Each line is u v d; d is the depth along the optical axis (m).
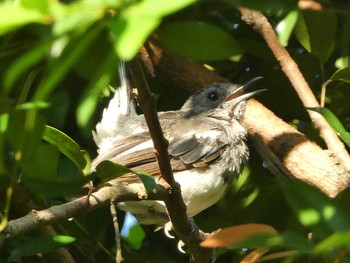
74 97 11.00
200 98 14.26
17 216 10.38
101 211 11.81
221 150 13.25
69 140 8.37
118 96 13.02
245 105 13.43
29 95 7.87
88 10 4.49
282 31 5.64
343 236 4.29
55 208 8.03
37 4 4.43
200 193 13.00
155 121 8.07
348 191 7.55
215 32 5.48
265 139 12.36
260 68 13.77
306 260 8.21
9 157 8.15
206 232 12.18
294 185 4.72
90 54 5.67
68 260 10.81
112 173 7.95
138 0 4.47
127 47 4.32
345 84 12.34
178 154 13.17
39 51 4.40
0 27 4.38
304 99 11.55
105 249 11.24
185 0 4.40
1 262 10.98
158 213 12.49
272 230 5.12
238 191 12.99
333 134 11.62
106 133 12.98
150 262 11.42
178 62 13.34
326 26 10.85
